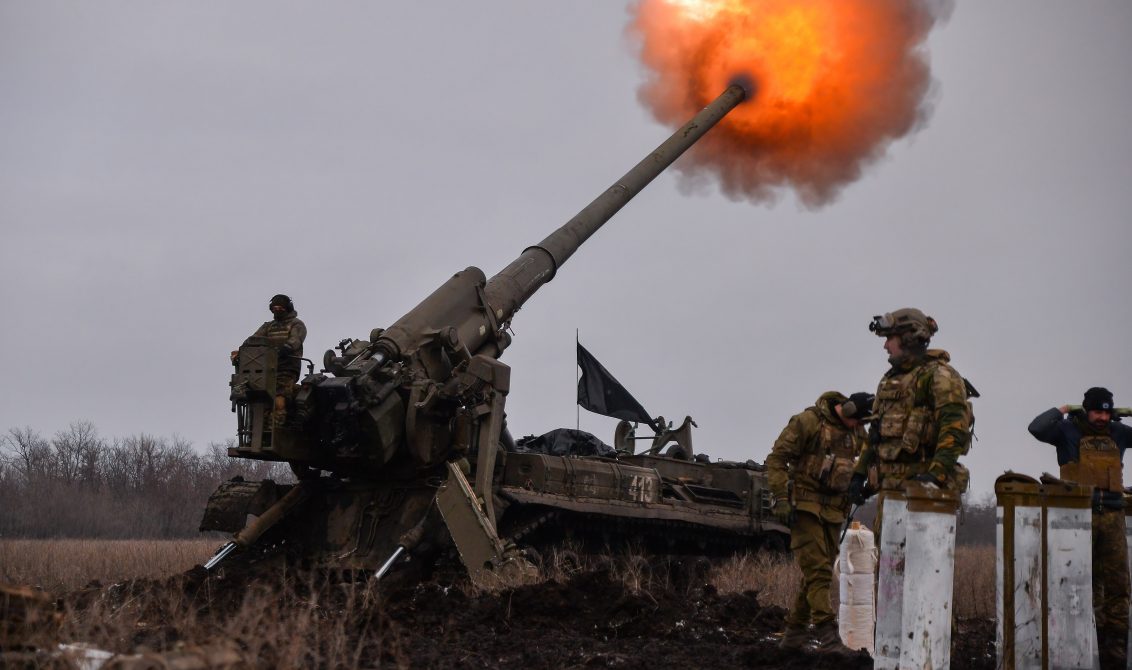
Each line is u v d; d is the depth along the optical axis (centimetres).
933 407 916
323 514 1678
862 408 1056
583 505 1773
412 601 1312
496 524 1642
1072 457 1087
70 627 934
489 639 1116
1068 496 877
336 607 1308
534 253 1914
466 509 1453
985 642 1141
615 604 1209
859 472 969
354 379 1502
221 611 1283
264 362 1527
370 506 1648
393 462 1620
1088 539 878
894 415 931
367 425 1513
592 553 1861
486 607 1229
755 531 2136
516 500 1656
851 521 1003
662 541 2027
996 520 884
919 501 802
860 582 1005
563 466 1789
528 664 980
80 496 4566
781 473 1057
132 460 5188
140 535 4466
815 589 1036
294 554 1633
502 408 1578
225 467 5338
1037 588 859
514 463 1764
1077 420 1098
